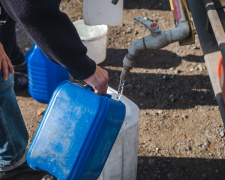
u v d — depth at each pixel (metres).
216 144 2.56
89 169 1.53
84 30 3.30
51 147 1.51
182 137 2.64
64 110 1.51
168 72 3.24
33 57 2.76
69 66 1.50
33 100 3.06
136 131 1.83
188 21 1.76
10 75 2.00
